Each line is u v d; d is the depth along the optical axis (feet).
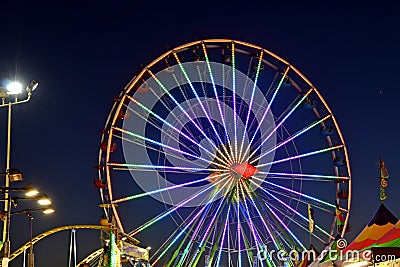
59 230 98.02
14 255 97.71
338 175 168.96
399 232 72.49
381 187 89.66
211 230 151.43
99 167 154.20
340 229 161.58
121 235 105.91
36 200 90.89
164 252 149.18
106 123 155.74
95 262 124.06
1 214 89.56
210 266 150.82
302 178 160.86
